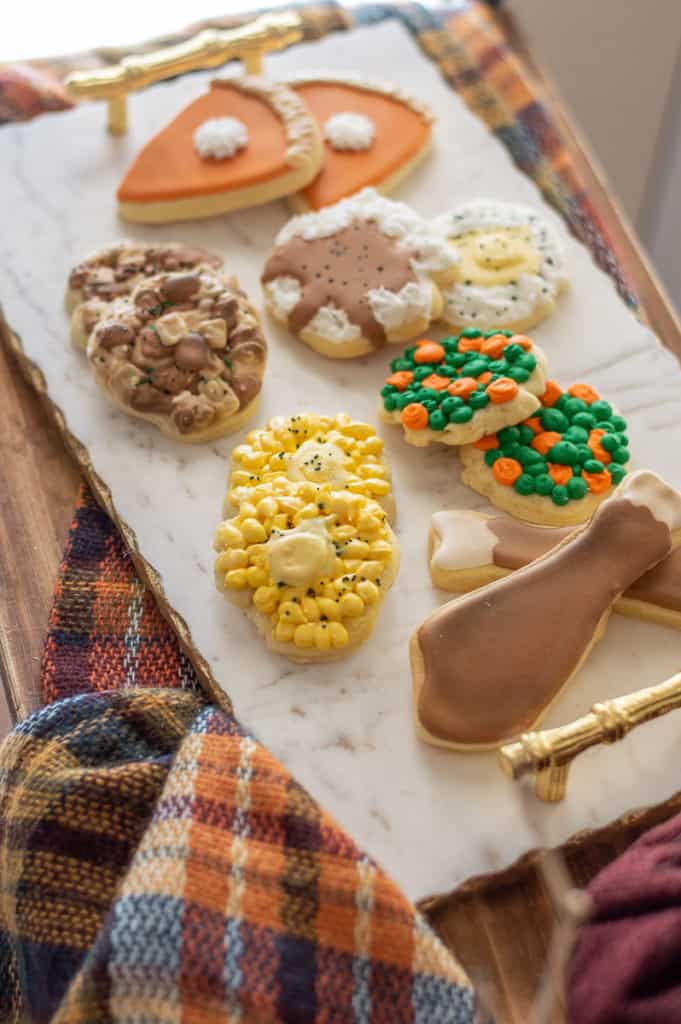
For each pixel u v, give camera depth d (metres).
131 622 0.61
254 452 0.63
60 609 0.61
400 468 0.64
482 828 0.54
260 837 0.52
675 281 0.97
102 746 0.56
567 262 0.71
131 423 0.66
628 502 0.59
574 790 0.55
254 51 0.78
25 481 0.66
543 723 0.56
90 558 0.62
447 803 0.54
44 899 0.52
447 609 0.57
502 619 0.57
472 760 0.55
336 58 0.82
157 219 0.73
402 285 0.67
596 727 0.52
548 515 0.61
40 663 0.60
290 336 0.69
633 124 1.01
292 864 0.51
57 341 0.69
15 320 0.69
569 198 0.77
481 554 0.59
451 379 0.64
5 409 0.68
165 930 0.49
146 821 0.53
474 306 0.68
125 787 0.53
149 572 0.60
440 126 0.78
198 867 0.51
